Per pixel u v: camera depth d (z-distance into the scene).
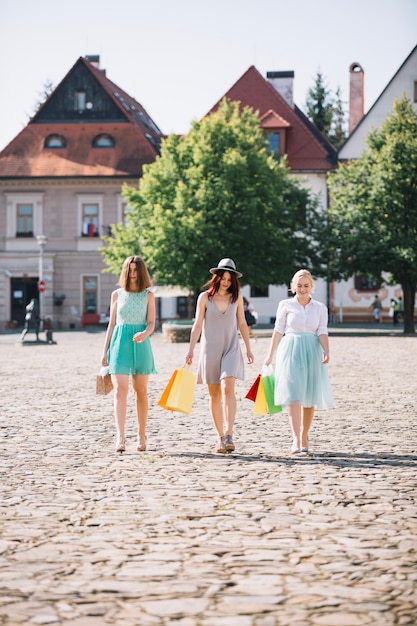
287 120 65.69
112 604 4.89
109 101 65.62
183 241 44.78
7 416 13.98
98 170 63.97
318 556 5.81
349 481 8.41
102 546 6.08
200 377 10.56
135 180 63.69
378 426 12.67
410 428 12.45
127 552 5.93
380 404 15.49
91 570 5.53
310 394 10.27
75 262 64.50
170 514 7.02
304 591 5.09
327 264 48.53
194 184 46.38
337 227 46.81
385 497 7.66
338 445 10.84
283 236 47.97
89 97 65.69
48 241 64.56
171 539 6.26
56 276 64.81
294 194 49.09
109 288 64.31
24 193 64.50
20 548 6.05
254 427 12.74
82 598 4.99
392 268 45.62
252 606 4.84
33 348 37.88
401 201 45.84
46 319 41.81
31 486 8.20
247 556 5.82
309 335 10.34
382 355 29.19
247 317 42.59
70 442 11.15
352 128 69.31
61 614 4.73
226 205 45.47
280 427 12.74
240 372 10.45
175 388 10.56
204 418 13.76
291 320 10.39
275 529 6.54
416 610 4.77
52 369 24.77
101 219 64.19
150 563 5.67
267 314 65.00
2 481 8.45
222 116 49.09
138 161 64.06
